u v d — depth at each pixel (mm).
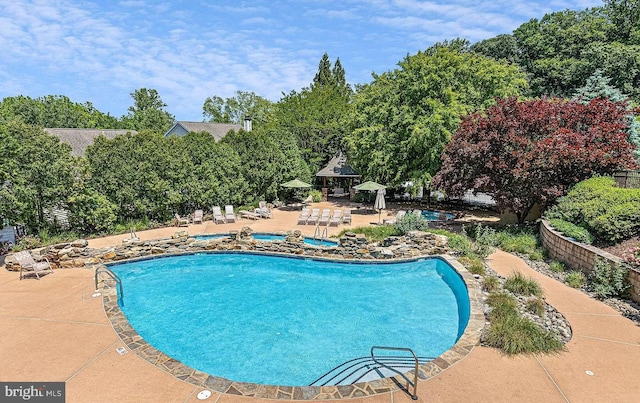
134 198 20031
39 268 12578
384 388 6191
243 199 26328
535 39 45125
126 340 7969
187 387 6254
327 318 10242
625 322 8602
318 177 37031
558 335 7988
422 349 8484
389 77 30141
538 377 6480
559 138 15492
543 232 14945
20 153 15477
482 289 10656
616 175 15516
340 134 33938
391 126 25891
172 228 20859
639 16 41000
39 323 8820
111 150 19438
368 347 8633
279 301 11492
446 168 18719
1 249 15422
